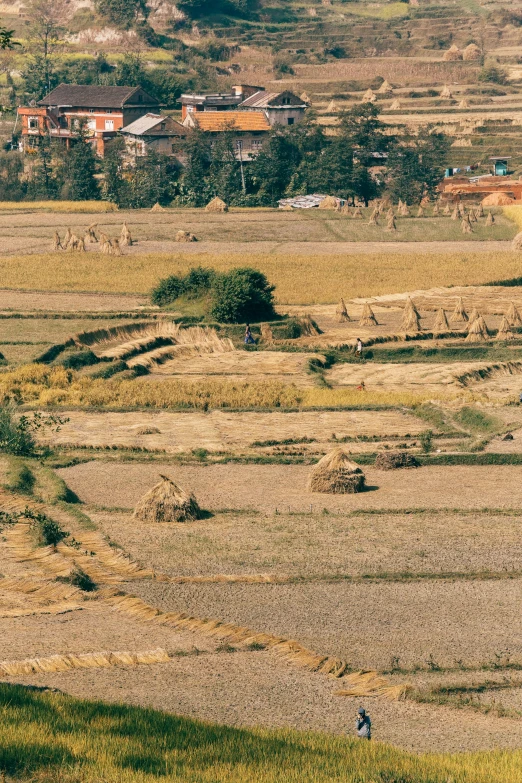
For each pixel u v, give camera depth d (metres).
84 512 85.75
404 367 137.38
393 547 77.69
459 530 81.25
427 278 186.38
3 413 103.69
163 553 76.69
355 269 193.00
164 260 197.25
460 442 105.38
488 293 175.38
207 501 88.69
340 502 88.25
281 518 84.25
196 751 44.19
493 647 61.81
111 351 139.00
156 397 120.06
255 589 70.38
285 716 52.44
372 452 101.75
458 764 44.84
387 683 56.88
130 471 97.06
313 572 73.12
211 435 107.25
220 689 55.34
